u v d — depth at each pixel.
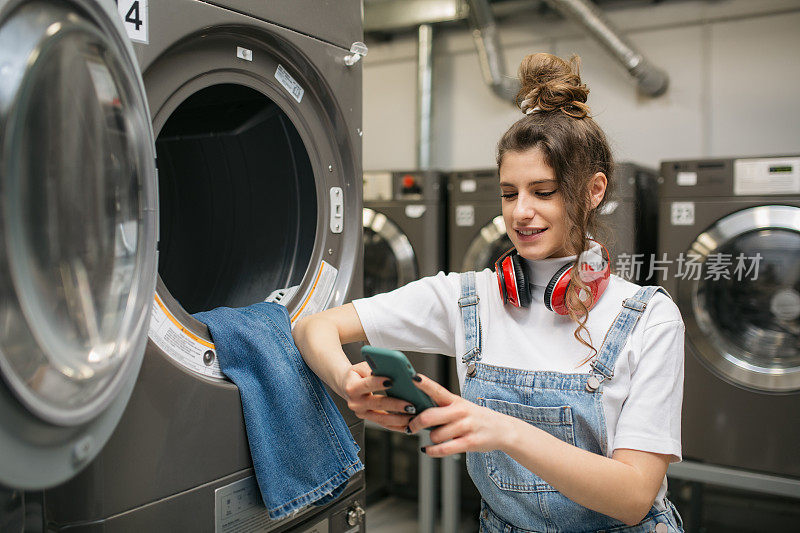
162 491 0.88
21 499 0.78
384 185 3.03
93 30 0.65
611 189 1.10
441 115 3.79
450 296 1.18
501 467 1.06
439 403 0.84
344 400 1.22
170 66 0.92
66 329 0.62
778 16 2.98
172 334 0.93
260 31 1.05
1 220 0.53
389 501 3.44
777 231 2.26
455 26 3.69
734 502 2.77
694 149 3.18
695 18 3.13
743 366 2.29
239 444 1.00
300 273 1.29
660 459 0.94
